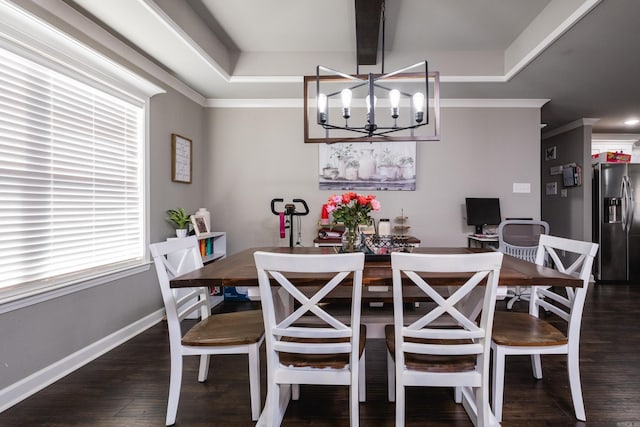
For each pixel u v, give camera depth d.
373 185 3.78
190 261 2.91
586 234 4.50
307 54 3.28
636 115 4.39
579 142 4.63
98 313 2.29
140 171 2.76
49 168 1.96
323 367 1.33
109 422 1.56
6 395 1.68
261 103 3.83
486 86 3.36
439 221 3.79
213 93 3.65
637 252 4.36
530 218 3.76
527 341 1.50
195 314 3.07
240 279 1.49
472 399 1.64
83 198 2.21
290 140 3.85
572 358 1.55
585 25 2.26
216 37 3.00
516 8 2.52
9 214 1.74
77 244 2.16
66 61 2.02
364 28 2.50
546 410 1.64
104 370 2.06
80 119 2.18
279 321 1.82
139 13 2.12
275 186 3.86
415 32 2.88
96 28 2.21
